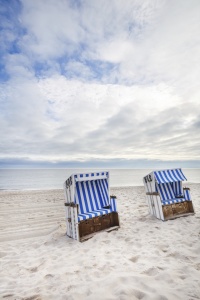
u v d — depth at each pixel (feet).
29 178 159.94
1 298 7.92
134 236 15.83
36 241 16.46
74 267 10.70
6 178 157.17
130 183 106.73
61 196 44.04
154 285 7.96
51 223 21.77
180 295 7.12
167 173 21.75
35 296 7.85
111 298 7.18
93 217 16.76
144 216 22.76
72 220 16.01
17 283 9.43
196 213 22.58
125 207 29.27
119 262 10.96
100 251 12.98
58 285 8.70
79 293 7.75
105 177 19.39
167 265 10.08
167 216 20.63
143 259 11.28
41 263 11.75
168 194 22.56
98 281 8.65
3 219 23.56
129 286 7.95
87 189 18.34
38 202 35.42
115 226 18.15
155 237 15.31
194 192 42.96
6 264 11.94
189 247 12.78
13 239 17.16
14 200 37.76
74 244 14.61
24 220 23.07
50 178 160.97
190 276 8.70
